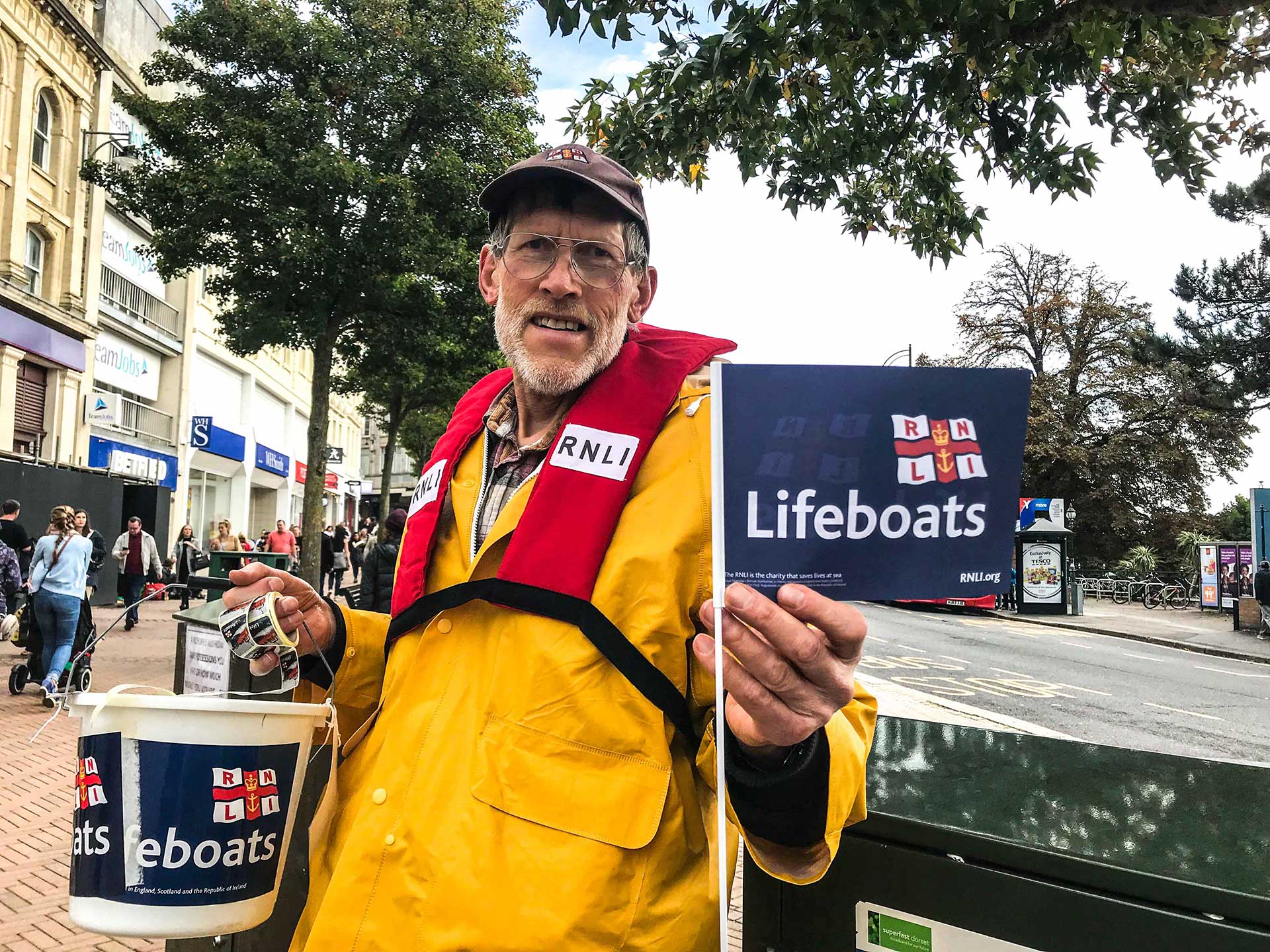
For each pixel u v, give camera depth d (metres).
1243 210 25.09
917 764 1.48
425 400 19.83
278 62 10.66
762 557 0.96
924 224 4.57
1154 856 1.08
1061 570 22.50
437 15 11.07
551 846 1.11
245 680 2.12
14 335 16.59
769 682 0.92
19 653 10.10
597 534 1.21
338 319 11.32
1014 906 1.13
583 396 1.34
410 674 1.34
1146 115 3.71
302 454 40.31
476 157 11.34
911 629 17.06
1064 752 1.56
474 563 1.31
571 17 3.51
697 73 3.58
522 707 1.17
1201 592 23.86
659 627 1.16
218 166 10.07
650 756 1.14
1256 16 3.42
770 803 1.01
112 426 21.17
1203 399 29.00
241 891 1.26
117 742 1.22
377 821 1.23
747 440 0.96
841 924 1.27
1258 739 7.74
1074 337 32.28
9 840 4.26
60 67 18.19
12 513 9.95
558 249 1.43
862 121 4.17
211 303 27.17
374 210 10.58
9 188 16.72
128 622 12.76
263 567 1.54
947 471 0.98
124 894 1.20
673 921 1.12
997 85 3.73
